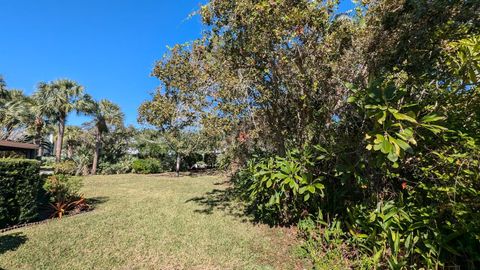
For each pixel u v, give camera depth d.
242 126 6.26
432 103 3.46
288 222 5.81
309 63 4.76
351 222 4.34
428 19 3.55
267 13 4.31
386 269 3.37
